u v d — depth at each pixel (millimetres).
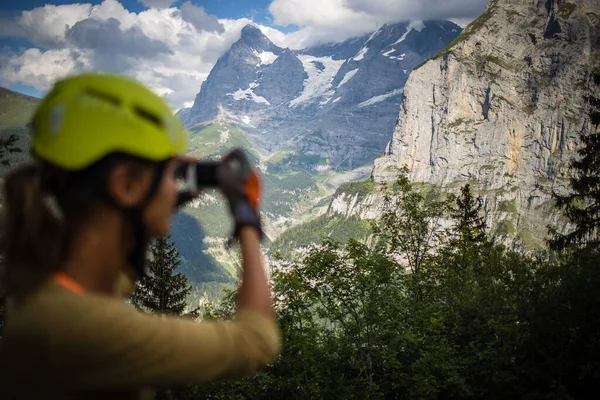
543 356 21219
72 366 1222
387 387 22562
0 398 1251
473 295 27094
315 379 20391
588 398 20625
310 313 21547
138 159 1299
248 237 1469
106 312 1269
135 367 1250
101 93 1299
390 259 24219
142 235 1359
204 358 1295
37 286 1275
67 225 1286
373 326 22375
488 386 21844
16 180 1274
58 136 1255
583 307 20859
